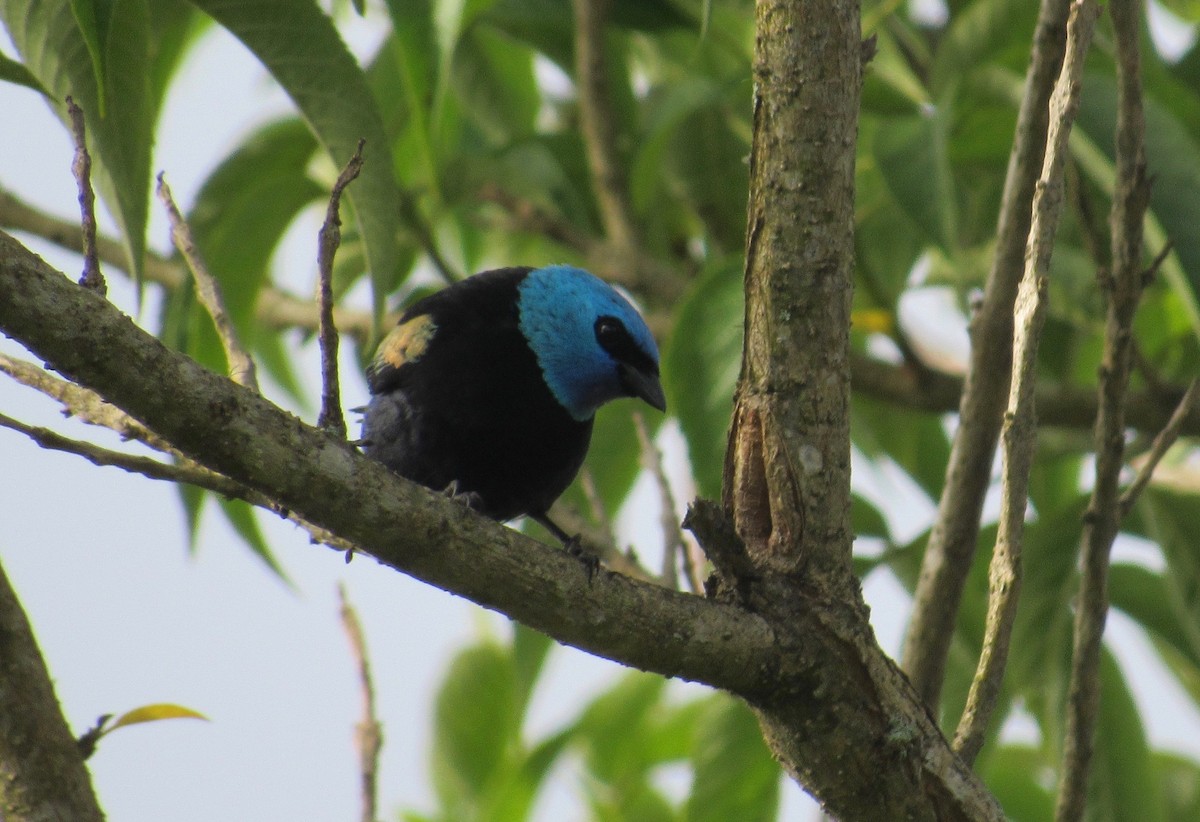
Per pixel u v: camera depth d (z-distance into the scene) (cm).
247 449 595
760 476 725
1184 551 1084
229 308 1230
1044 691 1080
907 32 1336
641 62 1528
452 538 637
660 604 670
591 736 1295
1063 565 1066
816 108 712
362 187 926
